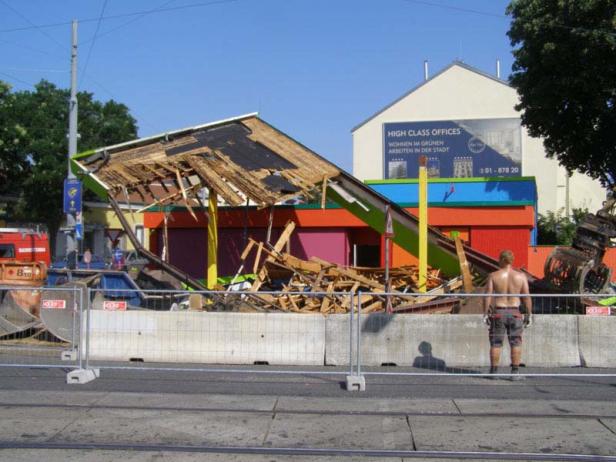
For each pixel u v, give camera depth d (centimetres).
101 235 4366
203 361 1173
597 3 2506
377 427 752
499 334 1022
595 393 930
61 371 1070
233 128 2269
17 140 3616
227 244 2588
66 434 722
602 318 1150
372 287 1659
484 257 1850
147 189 1855
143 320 1191
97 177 1805
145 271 1761
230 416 795
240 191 1819
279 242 1805
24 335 1364
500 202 2478
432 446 686
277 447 680
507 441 703
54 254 3947
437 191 2611
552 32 2662
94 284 1513
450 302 1354
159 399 877
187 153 1942
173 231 2636
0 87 3634
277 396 902
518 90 2966
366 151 4669
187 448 675
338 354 1159
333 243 2519
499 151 4419
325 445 688
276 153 2112
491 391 942
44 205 3819
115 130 4009
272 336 1170
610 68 2603
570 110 2933
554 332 1155
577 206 4859
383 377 1048
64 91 3888
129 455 657
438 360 1147
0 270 1620
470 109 4522
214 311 1288
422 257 1628
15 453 660
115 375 1045
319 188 2042
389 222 1417
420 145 4541
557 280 1619
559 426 757
